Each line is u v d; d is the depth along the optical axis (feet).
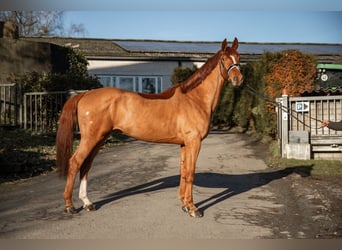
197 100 19.02
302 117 33.19
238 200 21.34
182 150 19.49
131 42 86.53
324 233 16.30
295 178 26.22
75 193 22.63
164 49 76.69
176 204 20.36
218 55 19.44
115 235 15.90
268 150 37.04
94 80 49.11
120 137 44.11
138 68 70.64
